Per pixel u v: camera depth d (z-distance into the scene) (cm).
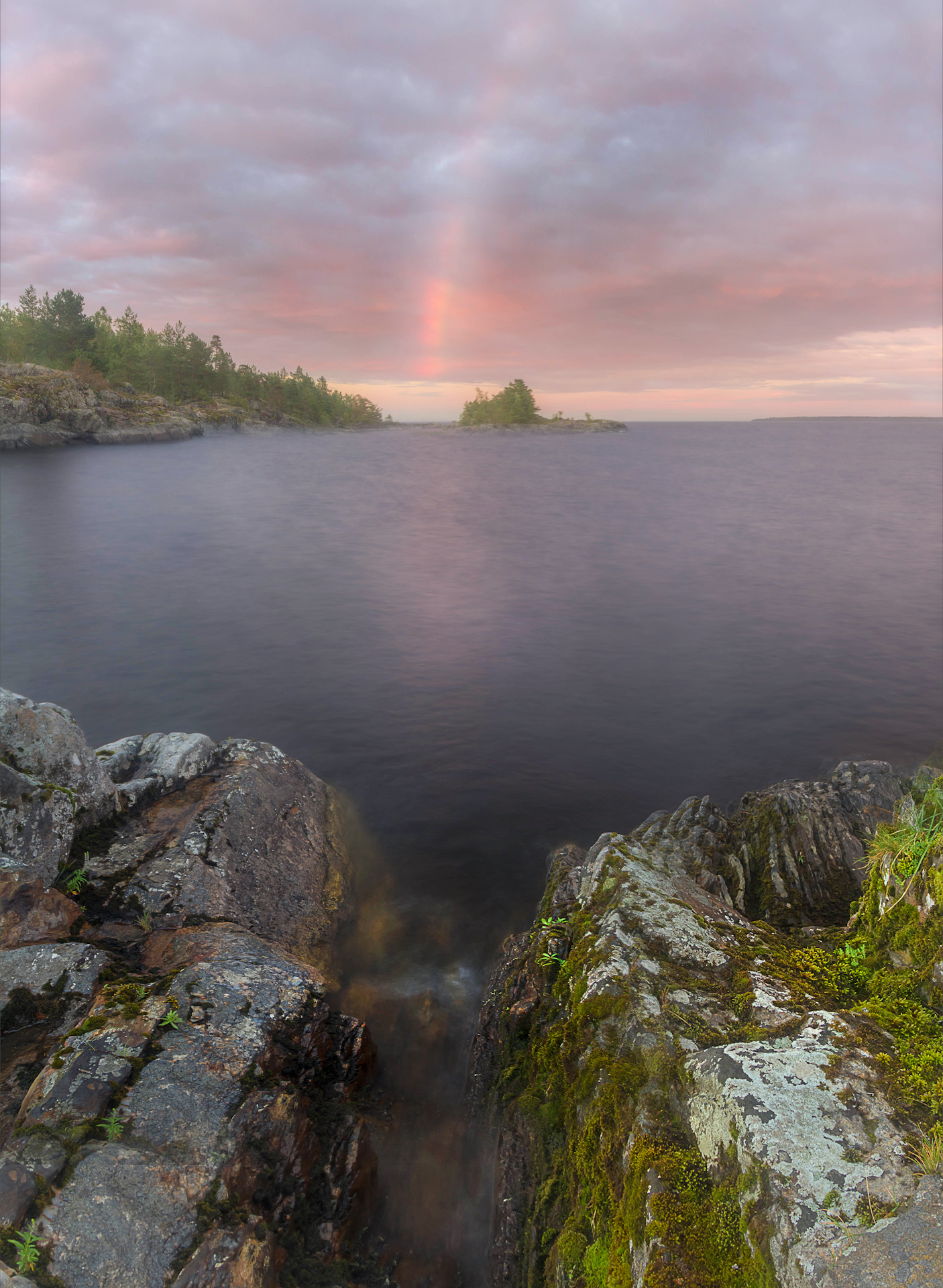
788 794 959
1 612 2577
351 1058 559
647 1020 445
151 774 869
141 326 16638
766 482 7806
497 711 1711
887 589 2961
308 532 4434
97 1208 348
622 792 1330
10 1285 310
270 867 793
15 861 598
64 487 6191
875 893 538
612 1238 358
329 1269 414
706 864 875
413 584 3100
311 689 1852
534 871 1051
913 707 1753
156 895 649
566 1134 450
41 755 718
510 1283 430
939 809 516
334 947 788
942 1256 269
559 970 593
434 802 1266
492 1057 611
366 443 17300
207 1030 473
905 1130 335
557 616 2598
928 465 10650
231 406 16462
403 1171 530
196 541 4044
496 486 7369
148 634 2336
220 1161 389
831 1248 281
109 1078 418
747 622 2511
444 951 842
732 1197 327
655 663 2083
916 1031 412
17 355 11931
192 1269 338
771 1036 419
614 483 7781
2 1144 394
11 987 511
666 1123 380
